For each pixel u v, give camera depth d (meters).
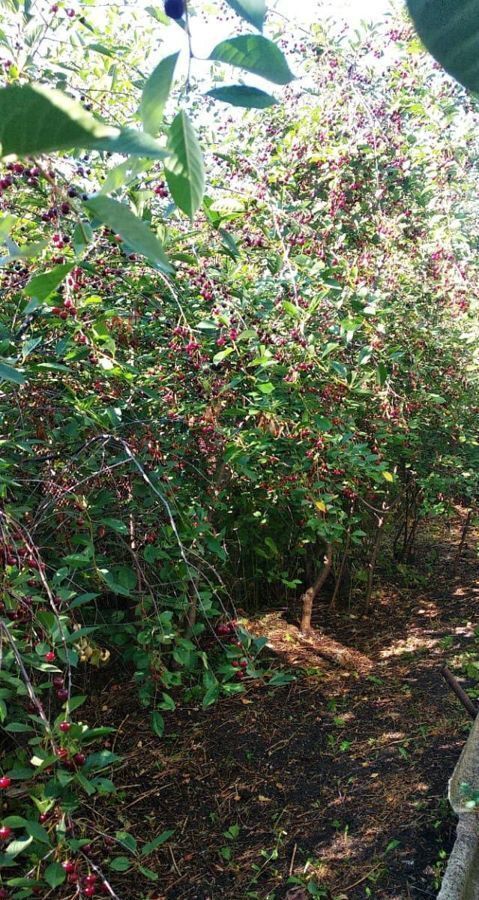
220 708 3.97
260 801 3.26
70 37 2.67
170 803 3.23
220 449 2.89
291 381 2.77
